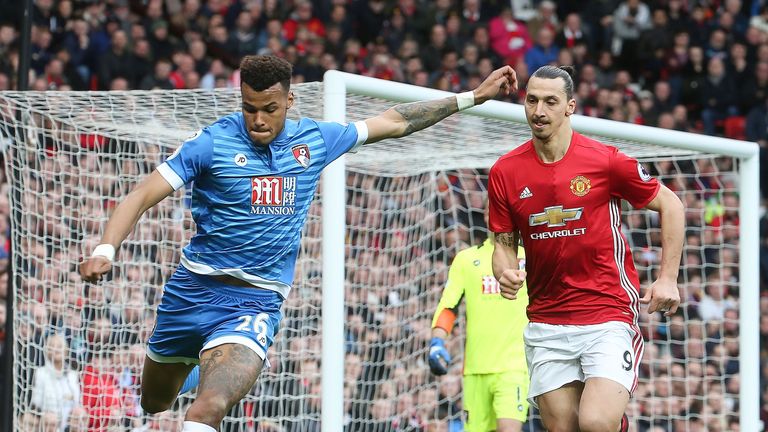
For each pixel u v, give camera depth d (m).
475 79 49.09
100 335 28.12
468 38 50.75
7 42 44.34
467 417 28.05
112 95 25.09
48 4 45.66
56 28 45.62
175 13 47.22
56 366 27.14
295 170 17.25
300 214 17.53
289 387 30.45
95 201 30.03
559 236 18.78
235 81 46.09
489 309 27.48
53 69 43.66
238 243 17.20
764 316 41.53
